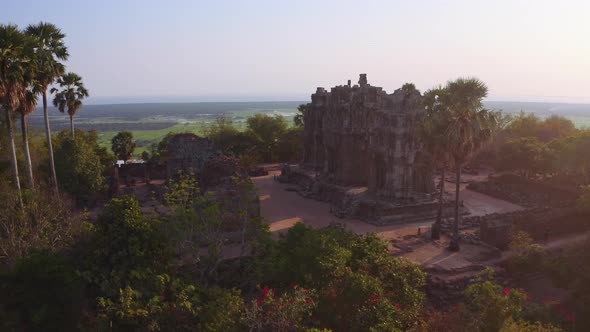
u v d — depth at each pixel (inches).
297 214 2228.1
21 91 1491.1
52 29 1904.5
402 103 2095.2
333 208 2292.1
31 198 1405.0
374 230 1925.4
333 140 2625.5
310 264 1106.7
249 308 1016.2
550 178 2551.7
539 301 1334.9
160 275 1063.6
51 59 1857.8
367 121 2477.9
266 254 1274.6
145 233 1107.9
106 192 2381.9
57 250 1176.8
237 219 1606.8
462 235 1781.5
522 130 3914.9
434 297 1359.5
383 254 1210.6
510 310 890.7
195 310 1019.3
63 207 1409.9
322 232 1238.9
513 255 1501.0
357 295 975.0
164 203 2175.2
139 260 1087.0
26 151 1622.8
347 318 975.6
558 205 2009.1
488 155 3540.8
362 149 2512.3
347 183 2546.8
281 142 4170.8
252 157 3499.0
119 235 1087.6
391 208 2048.5
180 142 2529.5
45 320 934.4
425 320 1051.9
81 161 2191.2
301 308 931.3
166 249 1154.7
